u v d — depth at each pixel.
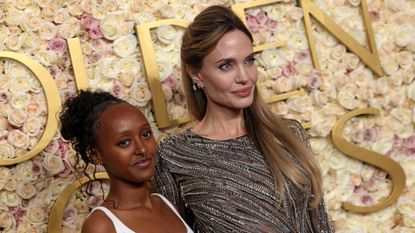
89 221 1.49
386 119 2.42
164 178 1.83
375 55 2.38
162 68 2.18
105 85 2.13
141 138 1.50
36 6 2.10
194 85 1.87
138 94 2.14
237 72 1.75
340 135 2.33
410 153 2.43
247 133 1.85
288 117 2.30
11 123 2.04
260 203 1.74
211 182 1.76
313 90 2.32
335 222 2.36
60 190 2.08
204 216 1.77
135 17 2.17
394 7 2.43
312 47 2.32
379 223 2.40
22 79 2.07
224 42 1.74
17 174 2.04
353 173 2.37
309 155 1.83
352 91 2.36
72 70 2.11
